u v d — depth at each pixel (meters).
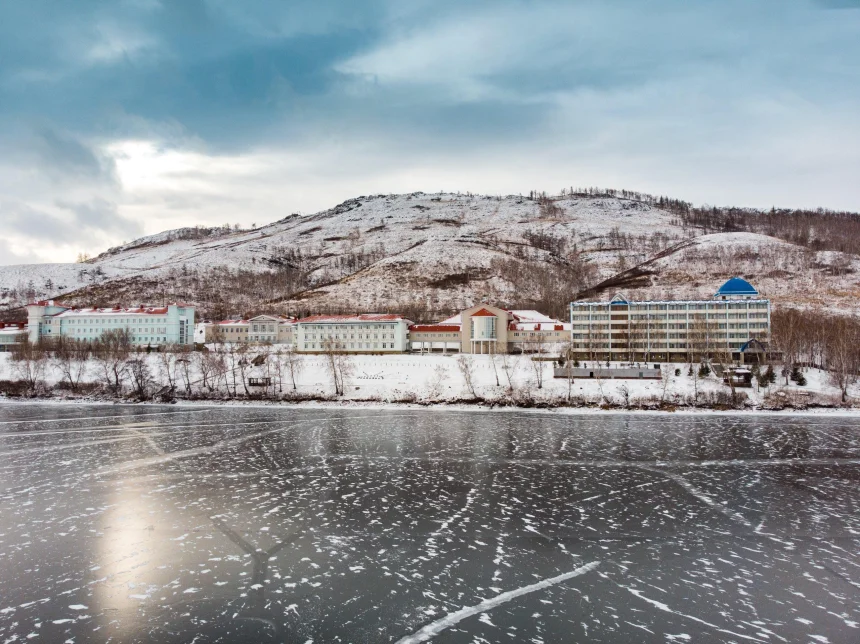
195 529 54.62
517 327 193.00
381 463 79.00
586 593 42.44
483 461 79.88
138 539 52.25
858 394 124.81
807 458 81.38
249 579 44.50
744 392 125.56
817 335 151.88
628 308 176.12
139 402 133.88
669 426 104.25
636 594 42.38
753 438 94.31
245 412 121.38
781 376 137.75
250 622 38.53
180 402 132.88
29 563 47.31
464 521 56.66
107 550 49.84
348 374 146.00
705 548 50.47
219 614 39.50
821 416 112.12
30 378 148.75
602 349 175.75
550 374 143.50
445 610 40.06
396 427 104.31
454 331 197.75
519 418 112.56
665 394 125.00
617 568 46.53
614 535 53.25
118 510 60.06
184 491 66.50
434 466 77.38
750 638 36.88
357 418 113.56
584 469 75.75
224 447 89.00
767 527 55.44
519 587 43.34
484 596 42.03
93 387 145.00
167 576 45.00
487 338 188.75
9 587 43.31
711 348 157.00
